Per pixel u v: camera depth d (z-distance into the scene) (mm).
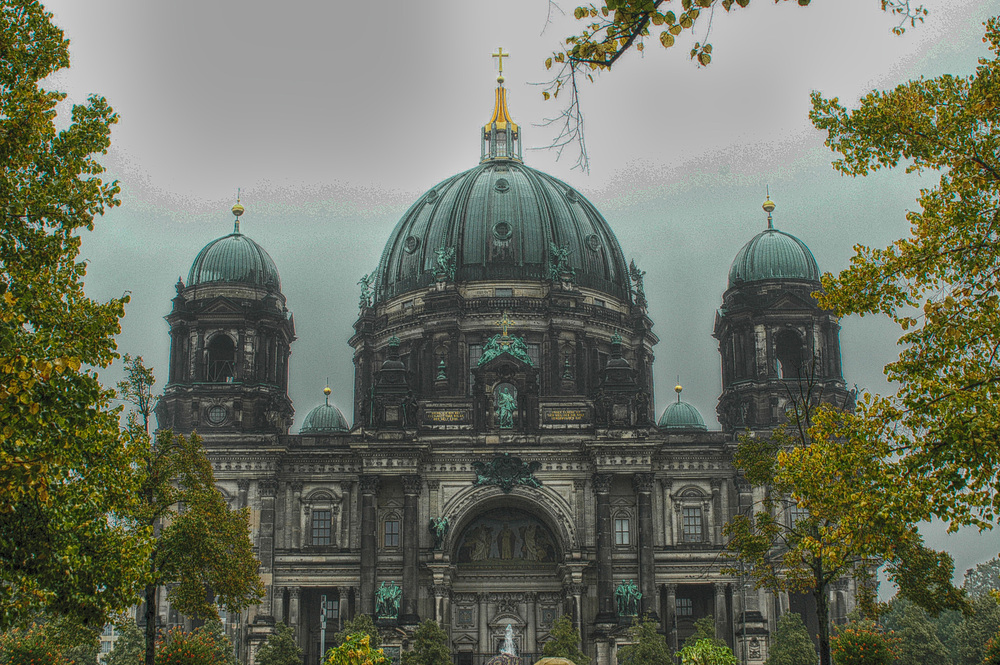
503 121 192125
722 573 112250
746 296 155500
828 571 77562
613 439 143125
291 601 140750
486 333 165000
